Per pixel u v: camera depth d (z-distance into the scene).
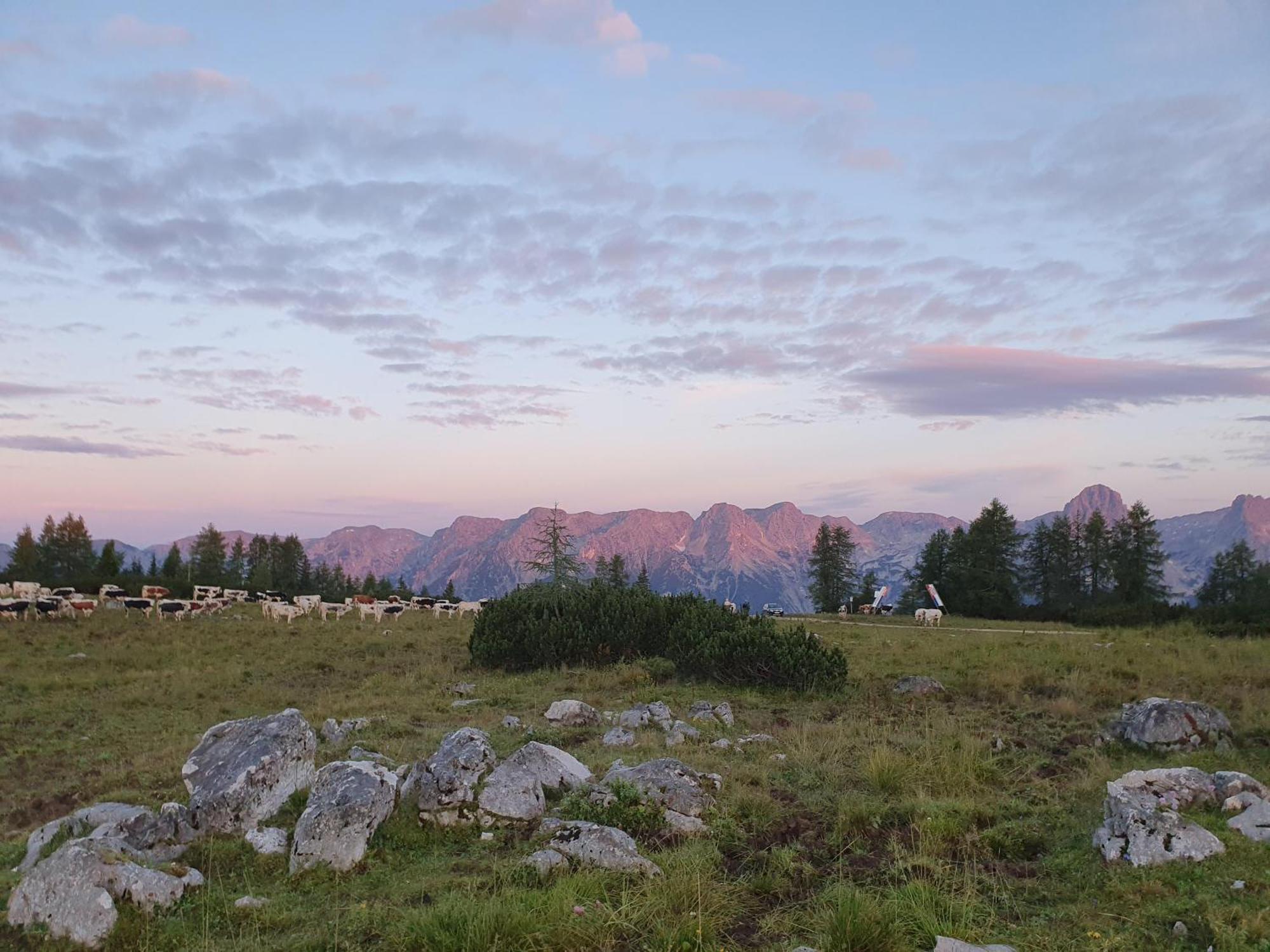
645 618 23.69
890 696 17.83
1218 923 6.16
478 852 8.41
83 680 21.88
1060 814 9.39
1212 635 33.50
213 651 28.75
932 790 10.20
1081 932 6.41
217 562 89.50
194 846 8.70
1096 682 18.11
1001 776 10.82
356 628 37.38
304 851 8.13
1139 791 9.40
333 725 14.59
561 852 8.01
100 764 14.02
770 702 17.66
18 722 17.36
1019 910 6.89
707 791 9.94
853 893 6.78
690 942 6.18
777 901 7.20
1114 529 78.25
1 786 12.89
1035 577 84.44
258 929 6.73
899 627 42.62
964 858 8.04
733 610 25.39
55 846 8.84
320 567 103.25
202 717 17.83
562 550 28.30
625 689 19.45
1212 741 12.38
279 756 9.75
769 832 8.88
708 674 20.47
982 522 73.38
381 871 7.98
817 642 19.75
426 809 9.08
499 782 9.41
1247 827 8.33
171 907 7.08
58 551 84.06
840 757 11.84
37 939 6.62
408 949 6.21
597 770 11.41
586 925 6.31
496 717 16.31
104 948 6.47
